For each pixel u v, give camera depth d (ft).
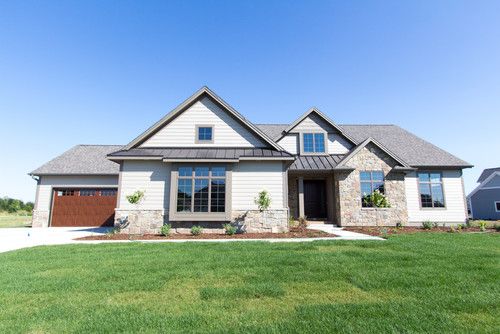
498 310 13.39
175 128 51.83
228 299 15.14
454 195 61.77
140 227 45.98
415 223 60.18
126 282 17.85
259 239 38.04
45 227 65.62
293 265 21.95
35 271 20.74
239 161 47.80
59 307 14.02
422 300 14.60
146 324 12.16
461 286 16.66
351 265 21.56
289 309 13.75
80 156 74.49
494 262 22.36
